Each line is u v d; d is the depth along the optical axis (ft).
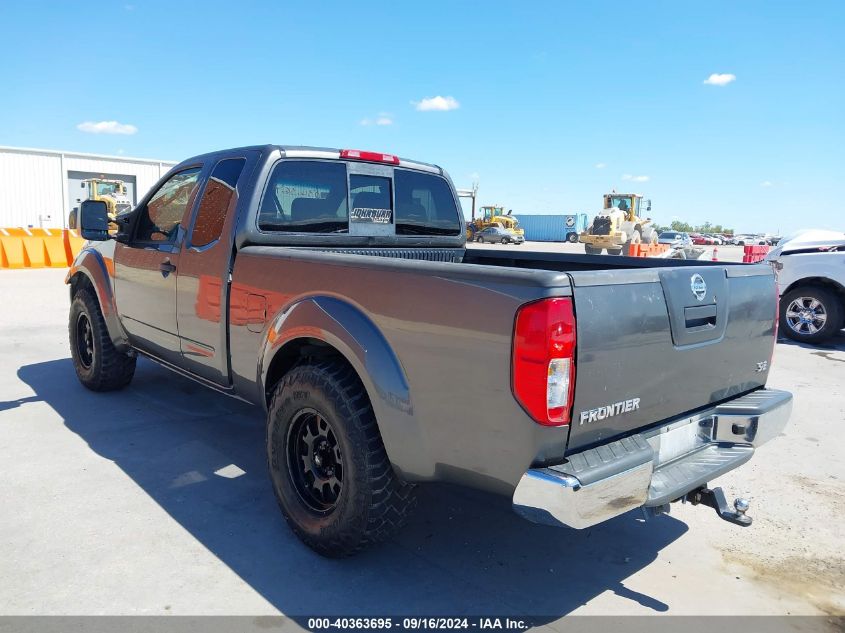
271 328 10.24
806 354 27.20
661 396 8.41
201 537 10.25
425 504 11.88
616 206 110.93
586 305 7.16
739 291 9.59
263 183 11.52
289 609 8.48
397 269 8.40
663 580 9.66
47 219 125.80
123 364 17.13
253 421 15.93
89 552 9.68
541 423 6.97
